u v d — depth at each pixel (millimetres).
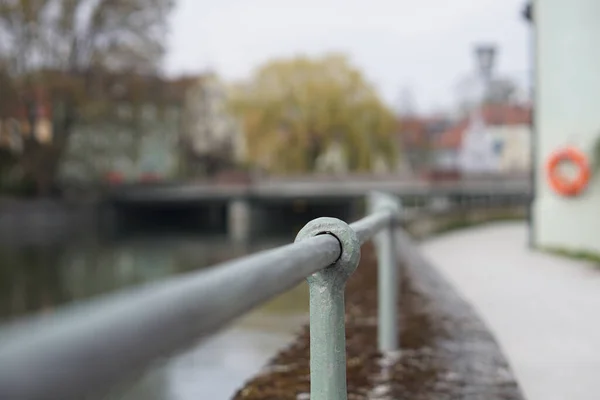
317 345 1681
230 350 7242
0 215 40500
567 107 13016
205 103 69625
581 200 12906
